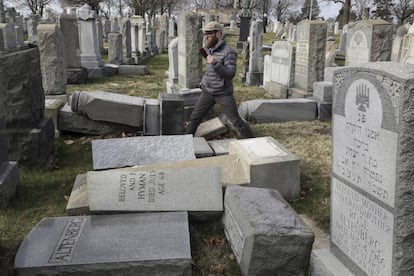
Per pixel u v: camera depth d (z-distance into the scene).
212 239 3.93
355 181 2.99
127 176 4.25
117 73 14.98
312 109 8.56
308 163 6.00
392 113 2.54
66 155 6.43
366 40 9.83
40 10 55.88
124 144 5.66
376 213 2.78
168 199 4.06
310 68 9.53
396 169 2.54
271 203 3.77
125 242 3.48
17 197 4.85
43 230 3.68
